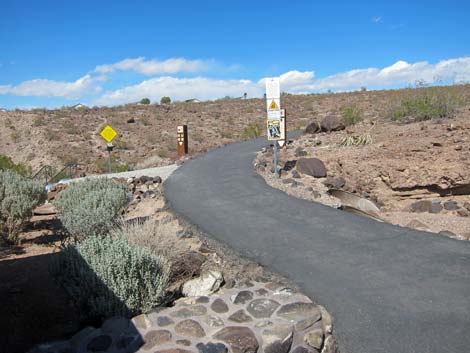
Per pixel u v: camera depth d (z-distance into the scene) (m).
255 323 3.98
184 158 19.25
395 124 17.97
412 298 4.66
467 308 4.41
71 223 7.96
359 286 5.01
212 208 9.26
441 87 26.48
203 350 3.49
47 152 30.34
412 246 6.26
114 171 22.27
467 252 5.95
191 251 6.29
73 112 42.38
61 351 3.53
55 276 4.88
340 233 7.05
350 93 52.62
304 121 35.75
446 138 13.24
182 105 50.09
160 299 4.72
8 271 6.52
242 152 18.19
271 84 12.08
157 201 10.83
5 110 40.72
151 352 3.49
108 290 4.34
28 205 8.55
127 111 44.53
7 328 4.56
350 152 14.48
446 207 10.52
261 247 6.57
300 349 3.81
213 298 4.53
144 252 4.80
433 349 3.78
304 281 5.23
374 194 12.62
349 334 4.09
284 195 10.13
